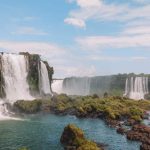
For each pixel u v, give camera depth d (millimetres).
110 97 119312
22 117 88625
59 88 166000
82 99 115812
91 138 62156
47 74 133625
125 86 167875
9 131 67875
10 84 112375
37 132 67312
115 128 73562
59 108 98500
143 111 102312
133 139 60844
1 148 53969
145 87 160500
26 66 120750
